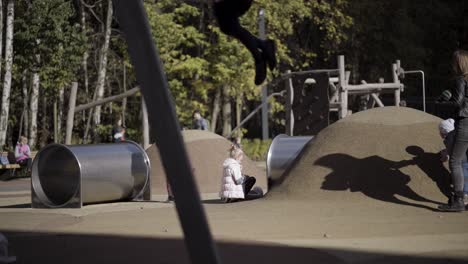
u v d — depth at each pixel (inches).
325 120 1008.2
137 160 613.6
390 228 400.2
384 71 1632.6
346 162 514.3
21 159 1093.1
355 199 492.1
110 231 422.9
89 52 1482.5
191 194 210.1
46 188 588.4
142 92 214.1
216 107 1464.1
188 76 1396.4
